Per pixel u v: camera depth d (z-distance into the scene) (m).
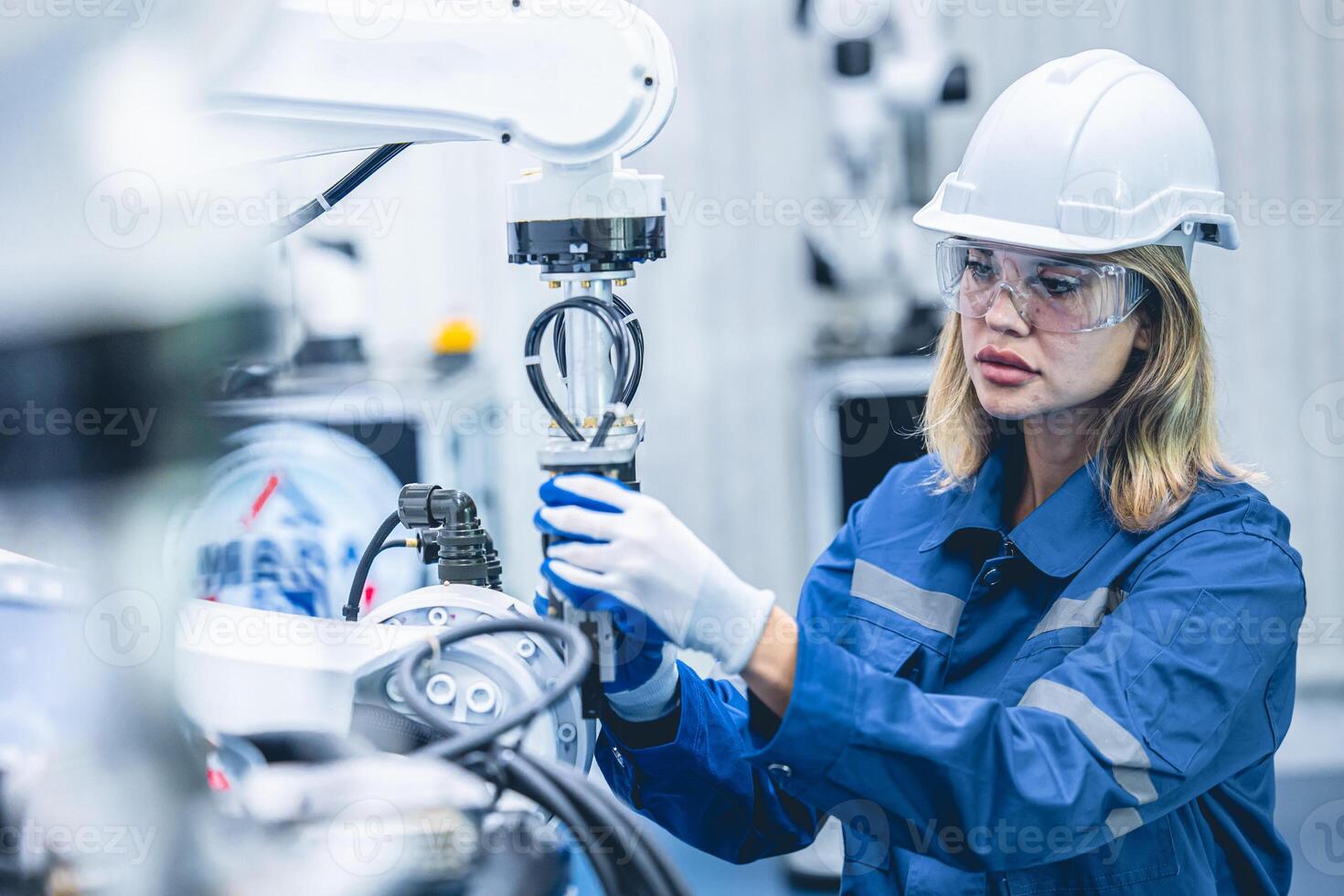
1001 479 1.40
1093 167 1.21
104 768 0.66
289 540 2.37
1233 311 3.81
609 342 1.05
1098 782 1.04
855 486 3.36
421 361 3.16
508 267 3.47
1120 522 1.26
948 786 1.00
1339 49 3.71
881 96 3.33
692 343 3.69
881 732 1.00
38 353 0.56
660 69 1.04
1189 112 1.28
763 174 3.64
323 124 1.03
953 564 1.39
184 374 0.60
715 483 3.74
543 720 1.01
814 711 1.00
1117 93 1.24
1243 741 1.15
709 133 3.62
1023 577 1.33
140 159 0.59
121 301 0.57
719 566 1.00
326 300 2.95
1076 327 1.21
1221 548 1.18
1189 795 1.12
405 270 3.43
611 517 0.97
